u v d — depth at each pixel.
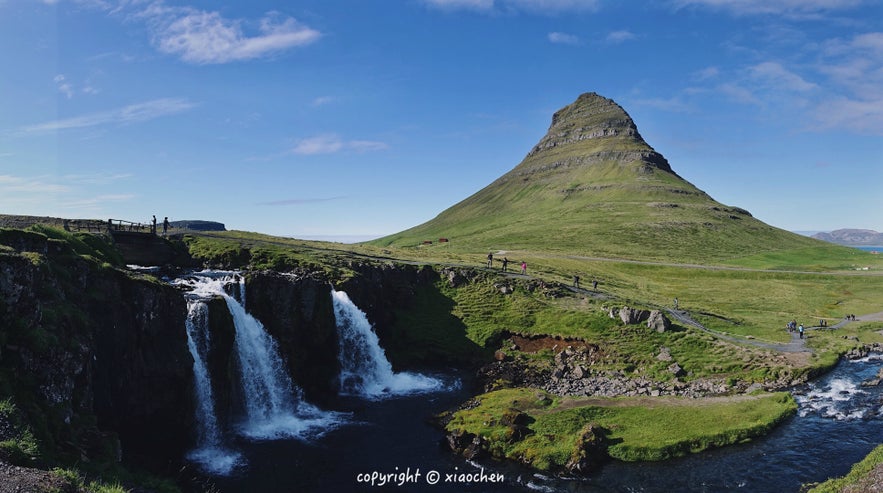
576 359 74.81
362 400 64.12
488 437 49.22
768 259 198.75
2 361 30.31
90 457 32.19
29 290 32.97
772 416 52.25
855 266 180.50
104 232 72.75
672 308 100.00
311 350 68.75
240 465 46.38
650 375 68.19
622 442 47.06
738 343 78.44
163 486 35.72
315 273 80.12
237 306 60.91
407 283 95.56
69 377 33.81
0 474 23.38
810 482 40.84
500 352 78.19
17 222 66.38
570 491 40.66
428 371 75.75
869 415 53.84
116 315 44.16
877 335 89.38
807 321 99.88
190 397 49.19
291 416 58.81
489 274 100.88
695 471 43.16
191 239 90.75
